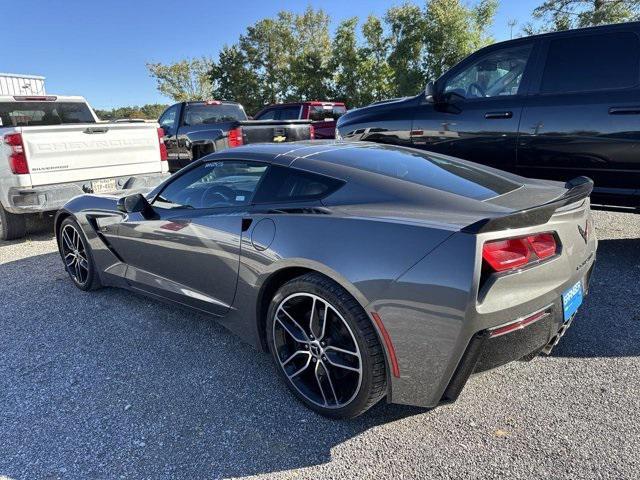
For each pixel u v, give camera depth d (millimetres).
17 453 2135
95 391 2605
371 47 29875
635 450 1996
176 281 3172
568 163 4133
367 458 2035
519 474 1898
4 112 7078
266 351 2686
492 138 4508
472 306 1824
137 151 6562
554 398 2387
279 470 1988
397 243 1997
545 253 2020
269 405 2434
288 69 35156
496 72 4531
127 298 3959
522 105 4293
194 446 2146
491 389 2492
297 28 36594
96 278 4027
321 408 2297
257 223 2529
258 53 36281
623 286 3756
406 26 28016
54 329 3402
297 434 2205
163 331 3312
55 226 4223
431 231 1947
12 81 16750
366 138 5449
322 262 2156
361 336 2059
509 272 1892
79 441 2203
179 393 2561
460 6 27109
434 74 27875
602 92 3896
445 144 4836
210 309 2959
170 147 9758
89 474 1993
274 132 9172
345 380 2256
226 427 2270
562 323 2238
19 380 2744
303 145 3016
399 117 5156
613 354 2779
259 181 2699
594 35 3992
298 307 2383
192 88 39719
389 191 2295
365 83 29797
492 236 1870
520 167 4426
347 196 2350
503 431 2160
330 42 35562
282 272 2430
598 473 1883
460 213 2080
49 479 1972
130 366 2859
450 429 2195
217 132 8688
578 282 2330
